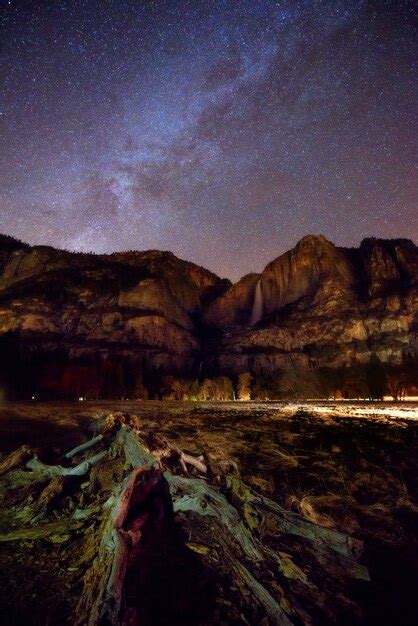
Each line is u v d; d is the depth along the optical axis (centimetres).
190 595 405
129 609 357
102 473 722
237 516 560
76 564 446
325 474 914
